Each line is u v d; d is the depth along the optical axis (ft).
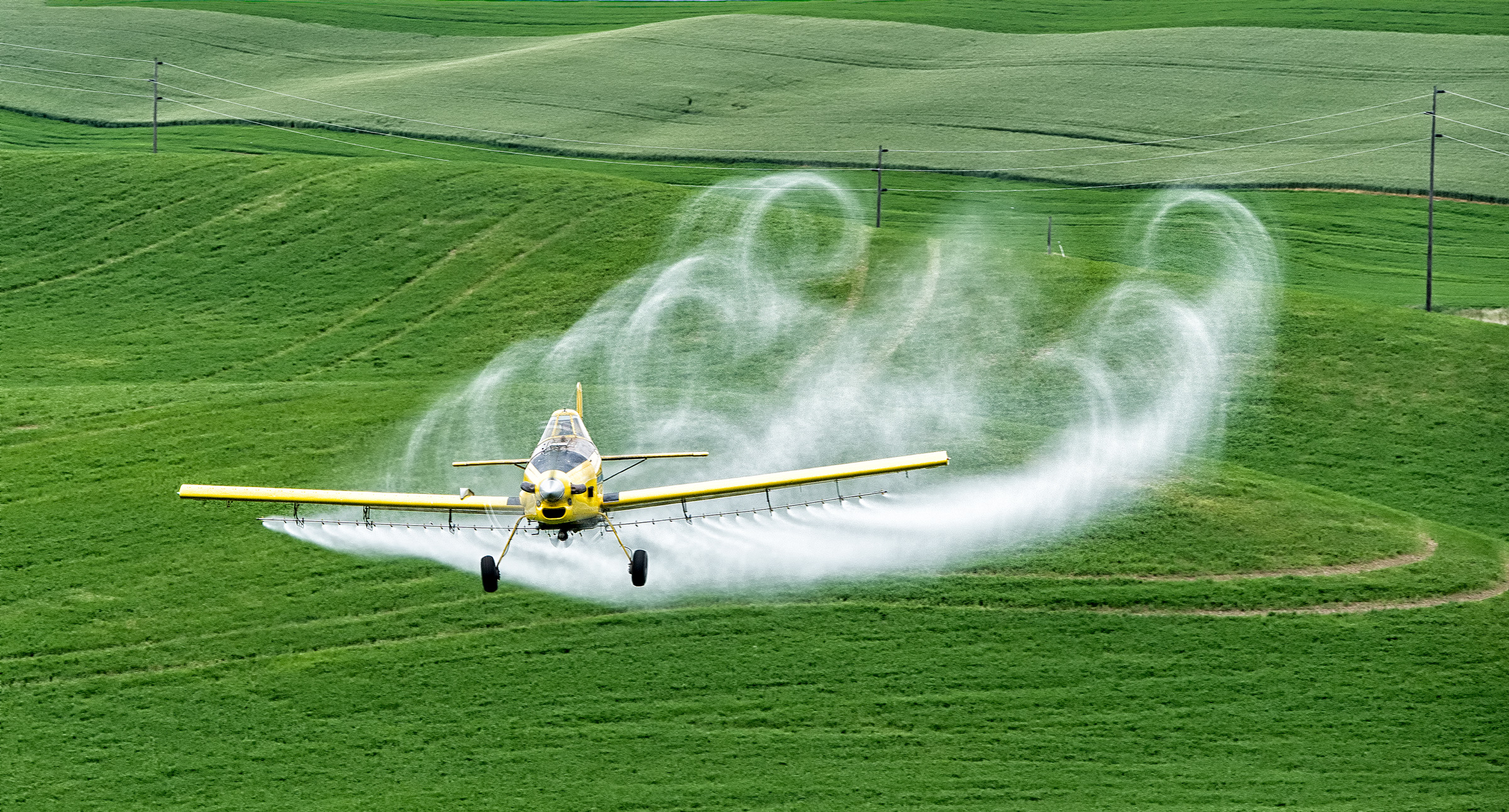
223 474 361.30
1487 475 400.06
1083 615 301.84
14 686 280.10
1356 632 295.07
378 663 288.10
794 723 270.26
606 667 286.66
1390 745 262.06
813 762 259.19
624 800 249.14
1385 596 308.19
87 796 251.19
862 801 247.29
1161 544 329.11
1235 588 310.86
